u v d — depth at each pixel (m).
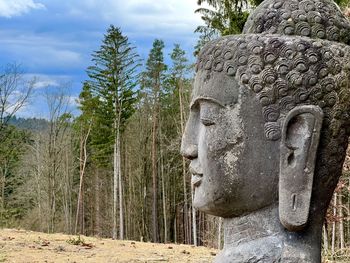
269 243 2.94
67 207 31.22
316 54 2.92
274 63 2.91
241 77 2.94
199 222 28.14
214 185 2.99
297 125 2.91
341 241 10.84
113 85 29.16
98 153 32.69
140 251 10.19
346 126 3.03
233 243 3.05
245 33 3.16
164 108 31.81
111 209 33.31
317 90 2.92
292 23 3.06
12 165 31.17
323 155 2.97
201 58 3.11
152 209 30.42
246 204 2.99
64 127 30.80
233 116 2.95
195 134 3.15
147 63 31.81
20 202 32.00
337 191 9.33
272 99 2.91
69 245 10.58
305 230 2.97
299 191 2.88
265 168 2.92
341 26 3.12
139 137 31.22
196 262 8.67
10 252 9.23
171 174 31.09
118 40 28.55
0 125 26.20
